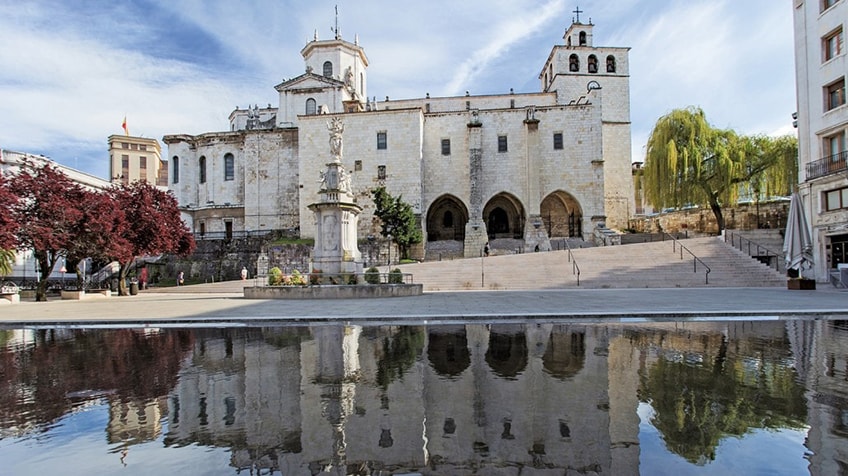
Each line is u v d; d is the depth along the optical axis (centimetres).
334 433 411
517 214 5253
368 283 2147
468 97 5709
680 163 3800
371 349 816
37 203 2494
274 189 5222
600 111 4756
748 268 2692
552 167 4784
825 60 2741
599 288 2539
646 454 355
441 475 321
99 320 1237
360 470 333
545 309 1366
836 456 349
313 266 2220
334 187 2228
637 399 500
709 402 488
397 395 525
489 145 4866
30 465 352
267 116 6119
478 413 459
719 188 3744
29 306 1981
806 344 829
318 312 1372
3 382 612
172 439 404
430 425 427
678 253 2980
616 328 1045
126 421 454
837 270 2577
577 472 323
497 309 1384
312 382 590
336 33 5769
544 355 743
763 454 353
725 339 887
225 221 5397
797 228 2380
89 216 2536
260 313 1376
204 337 989
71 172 4222
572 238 4684
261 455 366
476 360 712
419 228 4725
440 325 1126
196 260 4506
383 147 4869
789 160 3609
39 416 472
